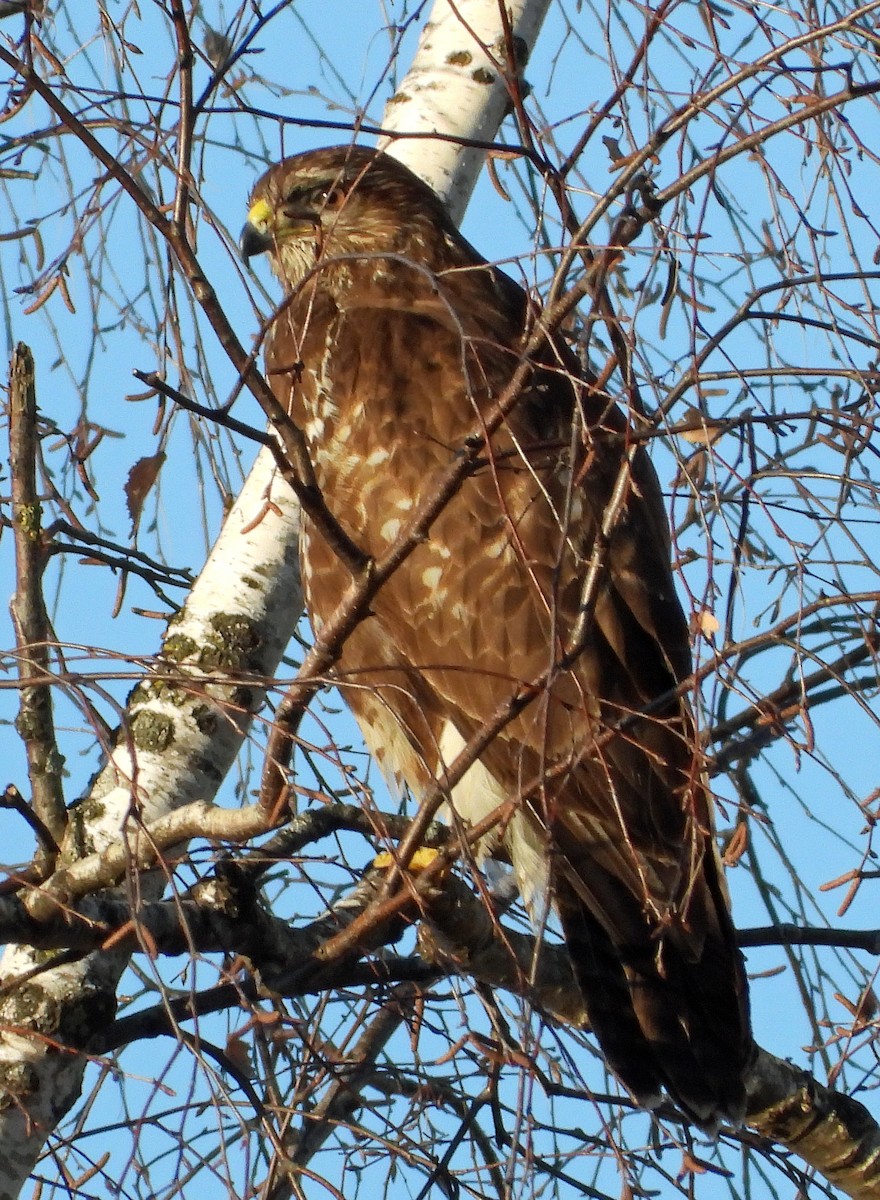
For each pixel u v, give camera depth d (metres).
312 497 5.97
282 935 7.63
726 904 8.31
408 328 9.98
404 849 6.56
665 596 9.06
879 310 6.02
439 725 9.29
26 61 6.65
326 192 10.73
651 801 8.39
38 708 7.10
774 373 5.82
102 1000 7.80
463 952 7.64
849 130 6.34
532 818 8.36
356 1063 7.17
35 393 7.14
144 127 8.15
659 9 6.30
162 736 8.63
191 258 5.60
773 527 5.93
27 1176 7.55
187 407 5.70
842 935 8.54
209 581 9.31
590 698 8.38
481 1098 7.22
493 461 5.88
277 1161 6.54
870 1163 8.71
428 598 9.23
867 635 6.16
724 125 6.12
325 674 6.41
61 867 7.03
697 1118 7.82
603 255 5.70
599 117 6.20
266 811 6.46
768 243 7.11
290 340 10.34
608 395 5.95
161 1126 6.53
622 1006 8.09
